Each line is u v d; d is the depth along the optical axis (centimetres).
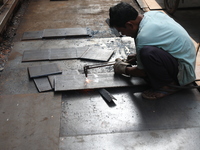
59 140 215
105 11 508
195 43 364
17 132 223
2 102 257
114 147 208
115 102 258
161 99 260
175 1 447
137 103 256
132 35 251
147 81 278
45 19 472
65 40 392
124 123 232
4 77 301
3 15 410
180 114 241
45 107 251
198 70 292
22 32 421
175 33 233
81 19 471
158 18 241
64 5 542
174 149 206
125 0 565
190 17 469
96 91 274
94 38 398
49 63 329
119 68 280
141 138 216
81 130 225
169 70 240
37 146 209
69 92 272
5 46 380
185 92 268
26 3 557
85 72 285
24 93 273
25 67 321
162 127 227
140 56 236
